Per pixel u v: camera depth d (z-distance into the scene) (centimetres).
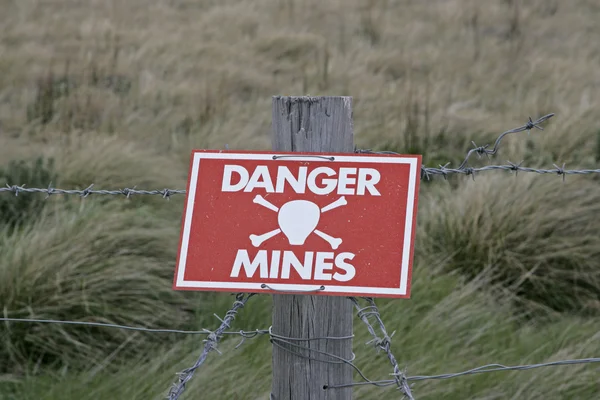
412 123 804
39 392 422
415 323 464
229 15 1465
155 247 522
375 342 238
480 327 468
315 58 1198
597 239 533
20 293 461
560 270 522
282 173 234
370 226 227
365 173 231
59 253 484
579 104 888
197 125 848
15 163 669
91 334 461
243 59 1188
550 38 1365
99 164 651
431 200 604
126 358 459
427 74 1138
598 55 1238
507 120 867
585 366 419
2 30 1330
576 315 510
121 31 1332
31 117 873
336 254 226
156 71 1111
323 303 238
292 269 227
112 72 1079
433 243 561
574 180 579
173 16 1509
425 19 1494
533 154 702
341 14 1513
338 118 238
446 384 409
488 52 1224
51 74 944
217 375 405
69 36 1337
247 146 773
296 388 242
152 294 485
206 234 232
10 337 453
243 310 480
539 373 414
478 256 538
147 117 894
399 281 222
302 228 229
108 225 522
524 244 529
